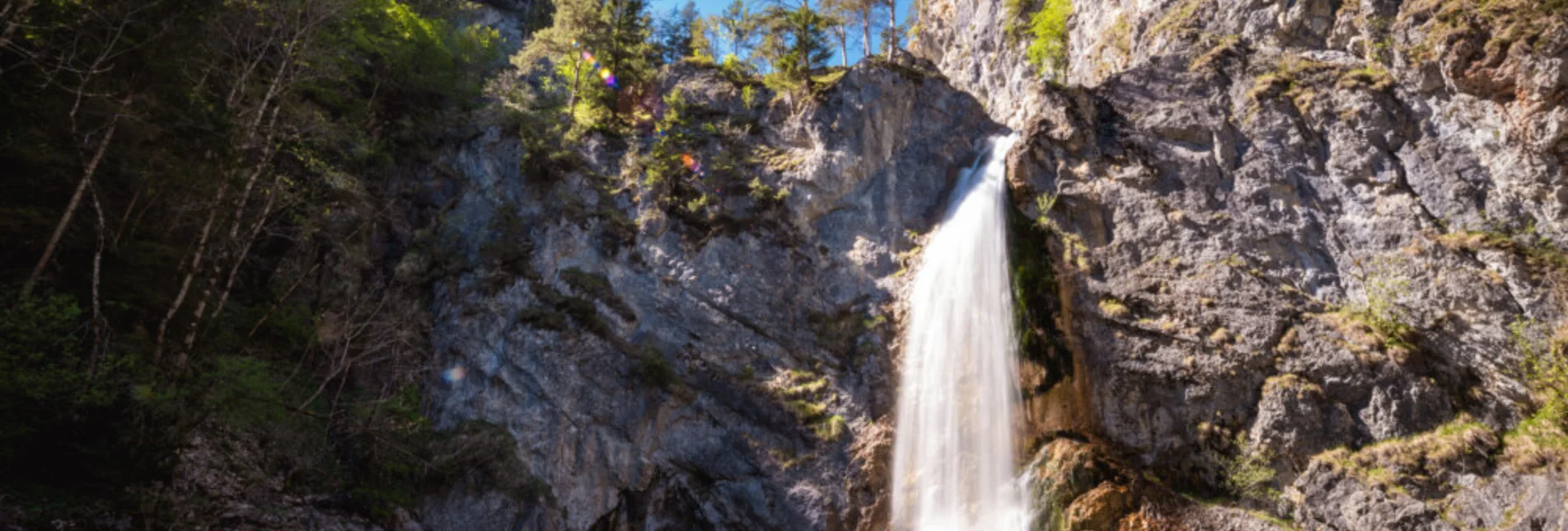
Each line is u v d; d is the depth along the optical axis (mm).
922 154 26641
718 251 24047
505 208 25703
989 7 42781
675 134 26938
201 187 19750
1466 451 17703
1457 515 17031
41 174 17031
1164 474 19797
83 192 16672
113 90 18000
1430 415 18562
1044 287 22250
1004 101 39531
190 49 19875
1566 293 18797
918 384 22031
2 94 16625
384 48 28219
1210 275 21250
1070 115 24438
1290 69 24297
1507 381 18641
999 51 41156
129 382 15977
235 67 20625
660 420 21391
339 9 22047
